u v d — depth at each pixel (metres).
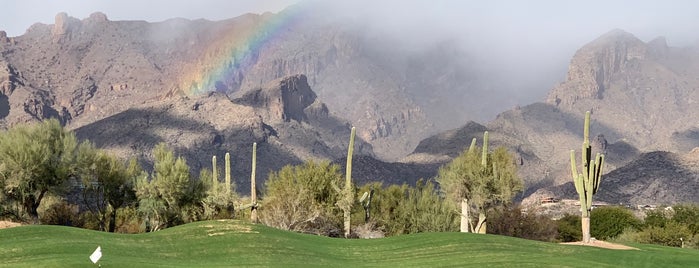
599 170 55.31
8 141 70.88
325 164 75.94
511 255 42.94
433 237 47.75
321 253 43.16
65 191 73.94
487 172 66.56
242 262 39.25
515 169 67.69
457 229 79.88
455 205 68.69
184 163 76.94
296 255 41.84
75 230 43.00
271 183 76.12
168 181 75.00
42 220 74.94
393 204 83.00
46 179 72.56
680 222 118.19
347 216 68.44
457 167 67.19
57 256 36.84
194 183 77.19
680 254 45.94
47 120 75.50
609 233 111.56
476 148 69.62
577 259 41.91
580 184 54.66
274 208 69.06
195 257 40.34
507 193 66.19
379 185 85.62
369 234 70.31
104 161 76.69
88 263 34.97
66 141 74.56
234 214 71.19
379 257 43.31
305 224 68.50
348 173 68.69
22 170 69.56
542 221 88.56
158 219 75.81
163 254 40.25
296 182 74.94
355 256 43.44
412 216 80.38
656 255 44.34
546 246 46.56
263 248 42.50
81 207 86.06
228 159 71.69
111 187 76.31
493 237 48.50
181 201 76.44
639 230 112.88
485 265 39.72
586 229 54.28
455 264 40.38
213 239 43.44
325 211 71.88
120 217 84.38
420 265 40.34
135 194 76.44
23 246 38.56
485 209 68.00
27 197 72.31
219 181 78.44
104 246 40.00
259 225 47.59
